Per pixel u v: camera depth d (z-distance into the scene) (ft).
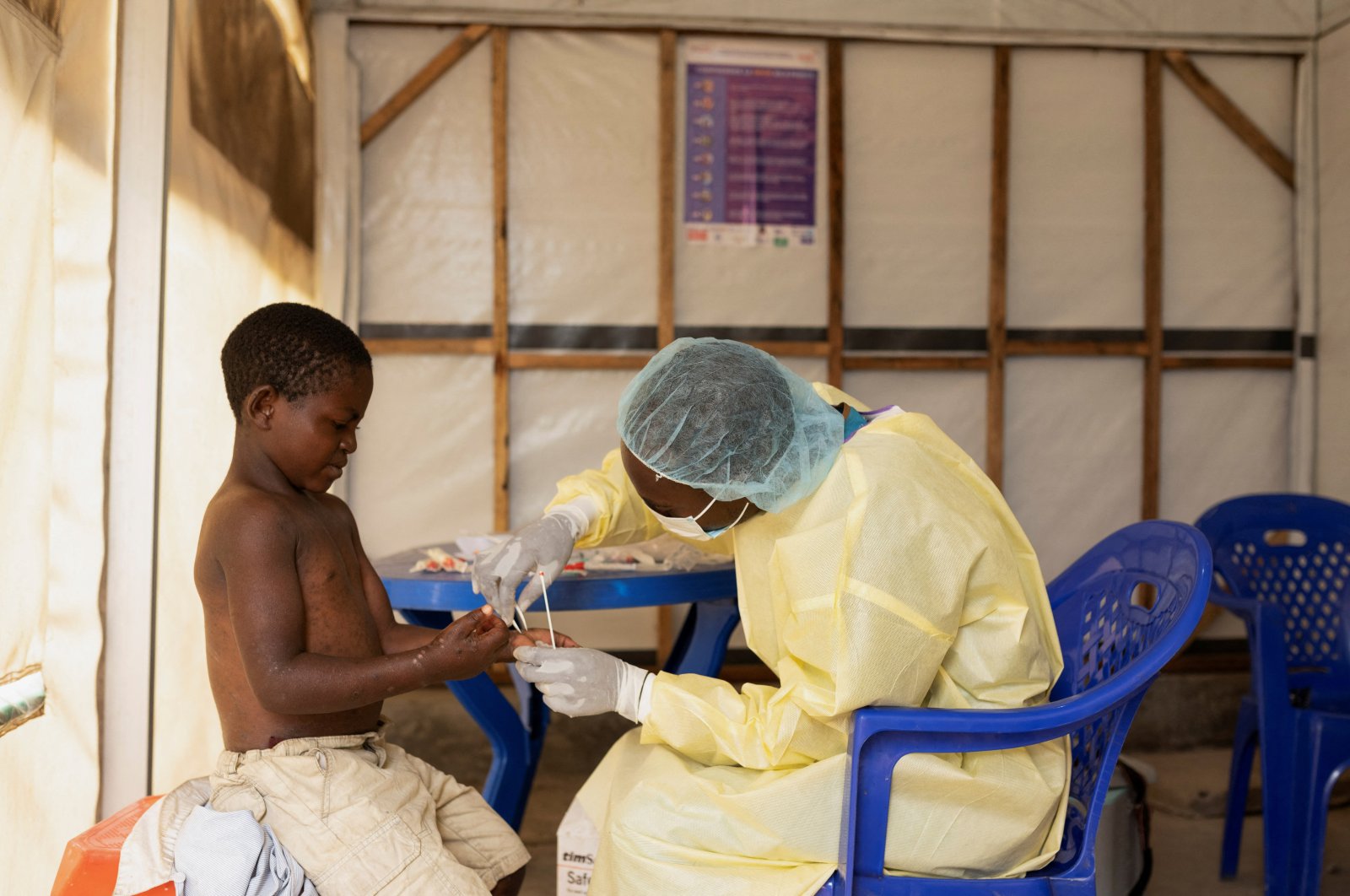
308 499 4.34
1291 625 7.95
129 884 3.55
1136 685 3.90
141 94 5.89
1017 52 12.27
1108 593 4.95
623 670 4.31
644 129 11.85
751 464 3.99
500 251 11.54
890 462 4.13
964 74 12.21
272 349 4.01
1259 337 12.64
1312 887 6.77
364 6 11.31
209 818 3.61
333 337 4.12
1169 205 12.53
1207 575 4.11
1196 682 11.64
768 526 4.37
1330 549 7.84
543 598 5.08
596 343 11.85
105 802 5.78
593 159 11.80
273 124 9.32
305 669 3.77
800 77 11.98
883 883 4.00
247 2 8.50
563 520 5.22
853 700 3.82
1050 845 4.23
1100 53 12.37
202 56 7.38
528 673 4.22
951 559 3.95
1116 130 12.42
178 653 6.97
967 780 3.97
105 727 5.78
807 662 4.08
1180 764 10.94
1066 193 12.40
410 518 11.73
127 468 5.84
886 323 12.20
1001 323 12.11
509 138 11.74
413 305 11.68
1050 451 12.48
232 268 8.13
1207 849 8.71
